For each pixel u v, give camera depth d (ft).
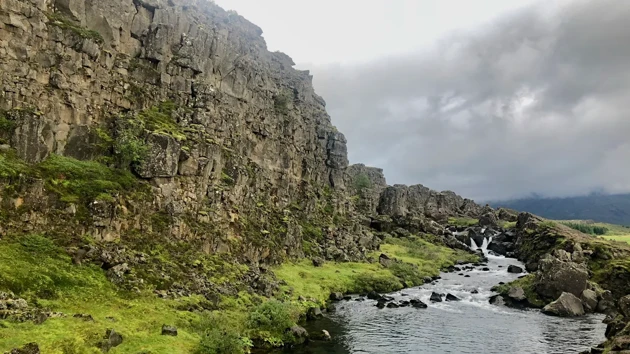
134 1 282.77
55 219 156.15
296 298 213.25
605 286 272.92
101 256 154.10
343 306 225.35
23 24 182.70
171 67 269.23
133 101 233.14
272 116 390.21
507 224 577.43
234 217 250.78
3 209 144.05
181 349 118.11
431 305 237.86
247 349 138.82
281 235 301.43
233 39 510.99
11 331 98.73
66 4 217.97
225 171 265.13
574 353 157.07
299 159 425.69
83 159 192.95
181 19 301.84
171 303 150.61
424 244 469.98
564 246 353.92
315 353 148.56
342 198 478.59
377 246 411.95
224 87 322.34
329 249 342.64
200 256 203.92
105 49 228.43
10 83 172.65
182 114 256.52
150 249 182.09
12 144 163.12
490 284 303.48
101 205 169.68
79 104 200.34
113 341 109.91
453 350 159.43
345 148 564.30
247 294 189.57
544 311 225.35
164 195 207.10
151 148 205.77
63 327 108.47
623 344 112.88
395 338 172.14
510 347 164.25
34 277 127.65
